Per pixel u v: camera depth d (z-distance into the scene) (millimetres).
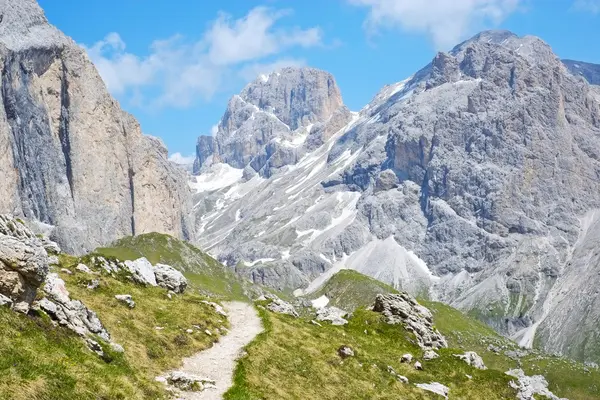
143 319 58375
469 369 75750
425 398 62469
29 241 42938
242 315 74250
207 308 71188
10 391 31188
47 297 45656
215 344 59562
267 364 55688
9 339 36156
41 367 34969
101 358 43469
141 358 48906
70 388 34969
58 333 41844
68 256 73500
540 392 90562
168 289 79250
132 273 74250
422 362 75688
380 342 80125
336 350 66375
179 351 54406
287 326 71188
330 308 93500
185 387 45188
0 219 45906
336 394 55656
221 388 47219
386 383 62625
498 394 70125
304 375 56906
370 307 96375
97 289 62250
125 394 38312
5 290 40219
